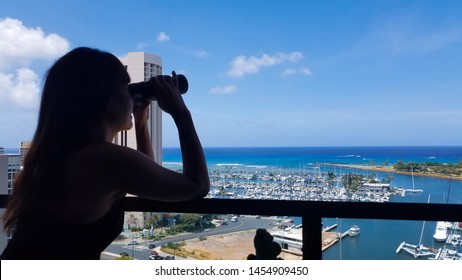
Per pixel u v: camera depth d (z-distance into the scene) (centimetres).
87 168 74
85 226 77
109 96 82
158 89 93
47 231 75
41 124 79
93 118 79
